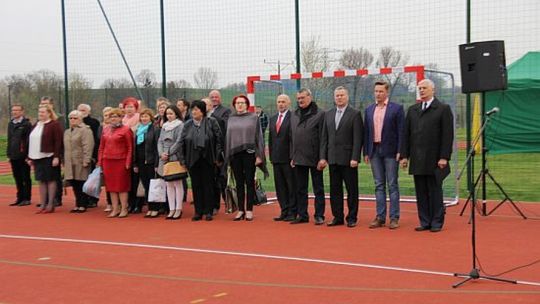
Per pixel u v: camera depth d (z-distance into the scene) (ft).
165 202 37.78
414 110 31.35
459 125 45.11
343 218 33.73
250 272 23.49
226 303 19.63
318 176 33.78
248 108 36.83
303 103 33.78
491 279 21.61
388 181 32.37
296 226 33.42
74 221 36.76
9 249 28.84
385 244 28.12
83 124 40.32
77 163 39.86
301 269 23.76
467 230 31.35
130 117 39.34
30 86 91.91
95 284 22.31
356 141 32.40
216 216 37.45
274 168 35.42
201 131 35.47
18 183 44.75
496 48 25.46
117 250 28.12
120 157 37.78
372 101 42.50
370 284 21.45
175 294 20.79
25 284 22.49
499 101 67.31
